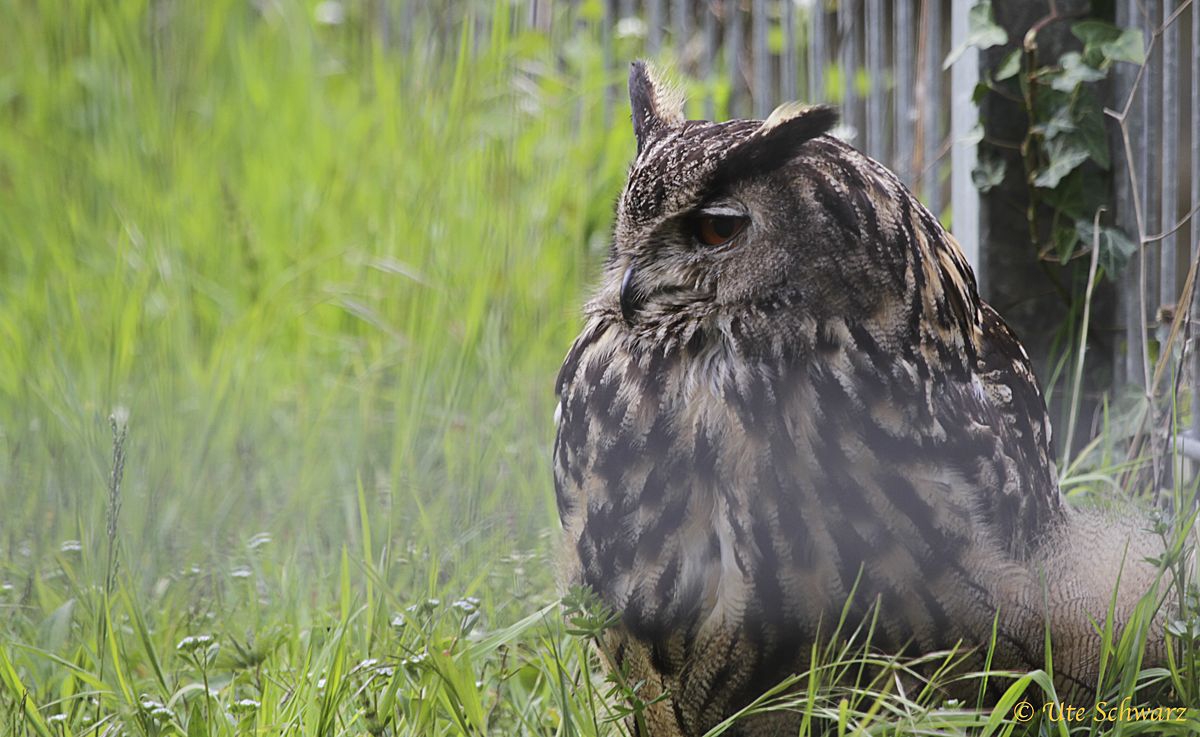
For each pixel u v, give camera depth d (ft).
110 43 57.47
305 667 24.58
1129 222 33.35
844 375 21.38
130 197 50.47
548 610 24.31
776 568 21.43
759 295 21.57
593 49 51.26
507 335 40.93
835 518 21.26
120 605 28.37
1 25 63.93
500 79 50.29
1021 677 21.15
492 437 34.14
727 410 21.65
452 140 48.57
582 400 22.91
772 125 21.33
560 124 50.24
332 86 59.77
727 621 21.74
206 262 47.50
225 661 25.84
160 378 38.75
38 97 57.98
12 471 34.04
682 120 24.38
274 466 35.29
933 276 21.98
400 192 48.55
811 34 41.93
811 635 21.66
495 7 50.93
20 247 51.39
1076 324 33.91
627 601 22.35
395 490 31.30
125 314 42.37
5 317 43.91
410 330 41.63
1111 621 21.86
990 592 21.59
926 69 36.96
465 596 27.35
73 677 25.88
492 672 26.13
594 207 46.11
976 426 21.95
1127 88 33.12
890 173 22.18
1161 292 31.50
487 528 30.71
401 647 23.77
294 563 29.40
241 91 56.80
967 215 34.24
